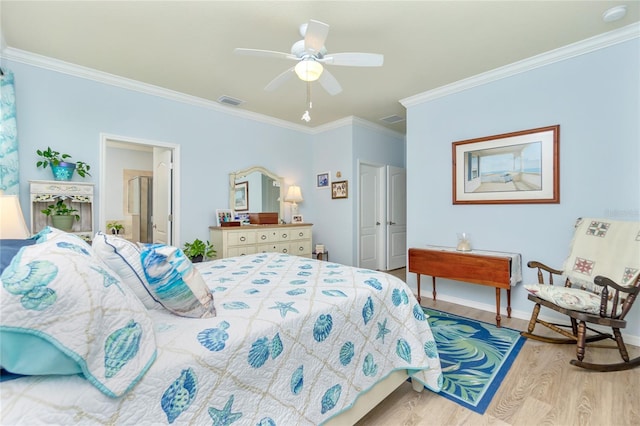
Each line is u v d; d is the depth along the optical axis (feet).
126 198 19.24
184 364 3.00
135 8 6.78
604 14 6.99
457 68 9.72
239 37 7.97
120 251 3.64
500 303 9.87
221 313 3.98
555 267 8.94
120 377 2.61
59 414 2.28
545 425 4.88
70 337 2.37
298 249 14.29
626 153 7.78
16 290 2.20
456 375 6.35
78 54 8.82
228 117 13.48
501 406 5.36
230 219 13.24
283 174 15.61
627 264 6.82
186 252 11.52
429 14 7.00
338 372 4.41
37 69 8.92
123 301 2.86
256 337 3.57
